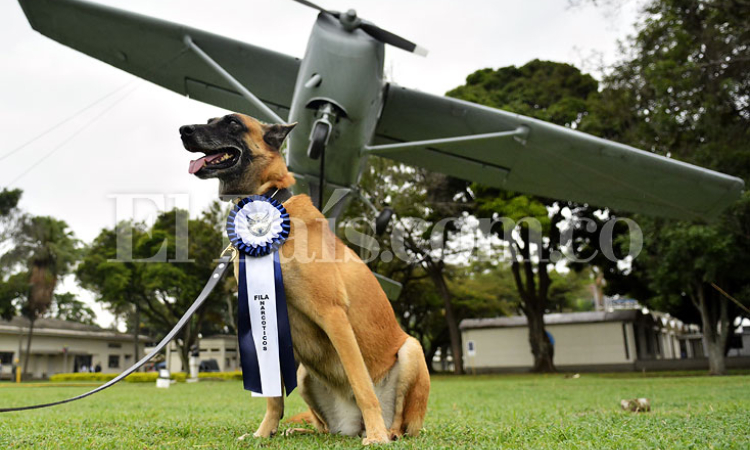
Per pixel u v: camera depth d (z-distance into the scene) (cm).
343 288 326
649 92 1886
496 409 650
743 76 1648
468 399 876
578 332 3500
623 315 3419
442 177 2298
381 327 345
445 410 649
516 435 347
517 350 3662
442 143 843
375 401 312
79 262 3700
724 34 1652
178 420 486
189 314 329
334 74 758
